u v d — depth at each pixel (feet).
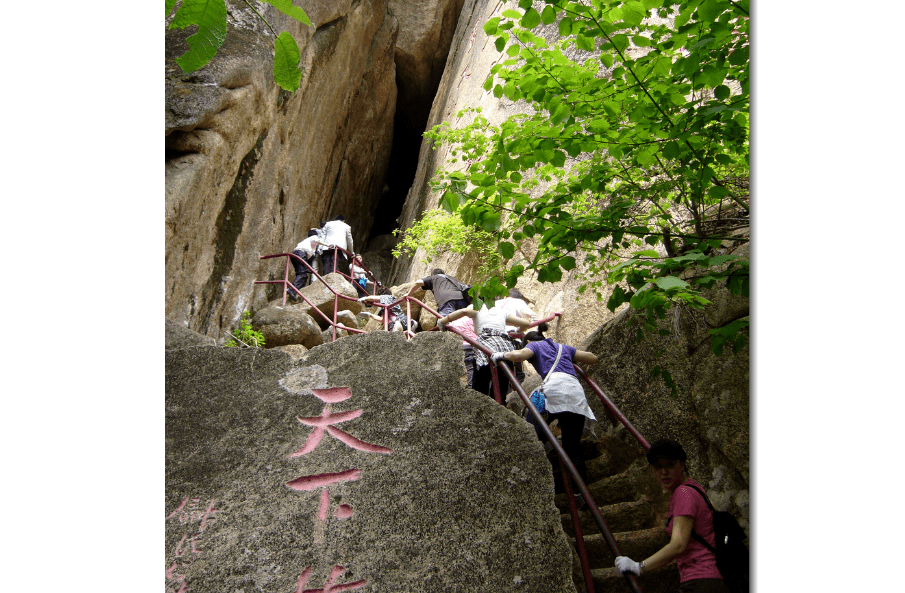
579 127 9.76
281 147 29.22
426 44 47.85
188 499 8.65
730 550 7.91
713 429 12.39
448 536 8.17
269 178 27.81
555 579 7.86
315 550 8.07
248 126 24.73
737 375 12.35
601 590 9.97
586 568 8.58
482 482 8.69
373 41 41.83
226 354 10.36
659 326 14.11
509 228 11.04
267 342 19.56
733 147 10.02
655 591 10.14
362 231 48.75
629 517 11.70
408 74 49.44
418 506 8.45
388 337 10.54
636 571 7.86
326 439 9.27
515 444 9.11
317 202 36.50
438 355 10.24
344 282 25.49
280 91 27.86
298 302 23.84
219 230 23.29
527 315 15.74
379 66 43.39
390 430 9.32
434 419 9.42
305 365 10.30
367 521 8.33
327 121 35.88
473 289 11.11
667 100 9.25
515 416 9.46
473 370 13.88
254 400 9.81
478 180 9.93
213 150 21.91
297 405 9.73
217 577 7.87
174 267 19.85
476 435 9.22
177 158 21.25
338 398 9.78
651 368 13.98
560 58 9.20
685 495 8.24
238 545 8.16
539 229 10.85
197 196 21.18
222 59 23.08
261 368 10.25
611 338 14.99
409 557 7.98
